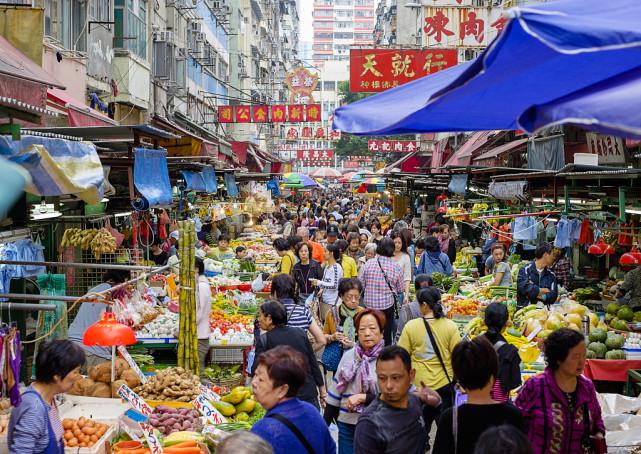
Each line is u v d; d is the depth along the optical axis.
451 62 18.50
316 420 4.30
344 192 88.12
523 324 9.30
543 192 11.59
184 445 6.16
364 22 168.00
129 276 9.98
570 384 4.64
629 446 6.00
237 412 7.40
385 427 4.43
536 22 2.53
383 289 10.41
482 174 17.48
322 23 167.88
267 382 4.27
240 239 24.83
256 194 29.81
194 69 32.72
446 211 19.33
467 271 16.70
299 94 33.66
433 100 2.92
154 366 9.20
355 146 68.62
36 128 8.81
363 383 5.71
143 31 22.20
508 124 4.15
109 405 6.91
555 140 12.51
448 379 6.61
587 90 2.83
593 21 2.62
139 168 9.04
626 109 2.47
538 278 10.12
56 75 14.46
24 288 7.64
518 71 2.98
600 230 10.45
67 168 6.31
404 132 4.32
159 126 22.14
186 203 17.31
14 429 4.60
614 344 8.51
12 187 2.28
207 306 9.05
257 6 56.47
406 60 18.52
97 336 5.75
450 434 4.30
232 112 28.69
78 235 9.64
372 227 19.17
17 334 5.26
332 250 11.30
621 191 8.41
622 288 10.33
